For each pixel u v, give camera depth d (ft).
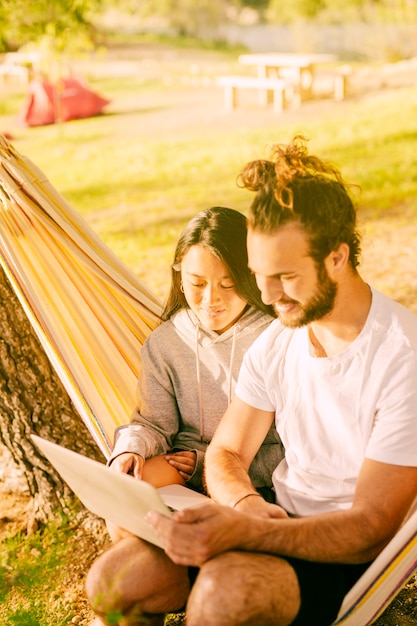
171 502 8.08
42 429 11.82
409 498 6.75
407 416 6.76
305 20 96.32
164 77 67.10
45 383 12.07
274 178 6.67
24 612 8.52
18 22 27.17
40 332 9.91
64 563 10.00
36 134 49.19
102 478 7.11
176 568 7.33
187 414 9.25
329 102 51.21
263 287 6.86
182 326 9.14
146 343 9.31
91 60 80.07
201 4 112.78
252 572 6.40
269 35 107.86
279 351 7.71
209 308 8.71
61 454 7.52
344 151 37.99
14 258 9.81
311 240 6.55
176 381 9.20
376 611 7.01
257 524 6.57
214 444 8.13
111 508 7.56
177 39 105.19
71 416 12.13
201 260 8.51
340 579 7.07
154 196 33.96
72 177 38.58
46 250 10.03
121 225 29.99
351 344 7.06
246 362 7.98
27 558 10.25
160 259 25.30
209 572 6.43
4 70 66.44
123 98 58.90
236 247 8.51
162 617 7.63
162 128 47.96
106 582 7.19
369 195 30.48
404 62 64.80
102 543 10.93
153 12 118.32
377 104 48.49
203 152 40.88
